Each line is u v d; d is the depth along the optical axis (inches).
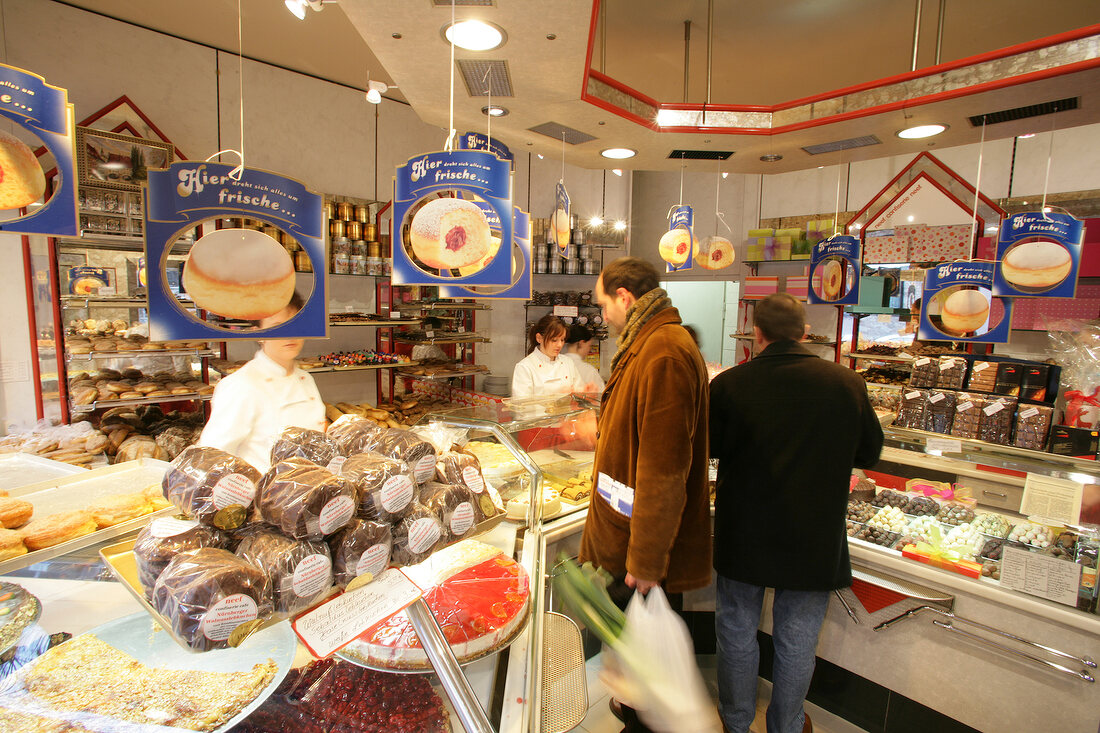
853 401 69.8
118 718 28.9
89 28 127.6
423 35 82.3
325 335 56.2
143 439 124.2
